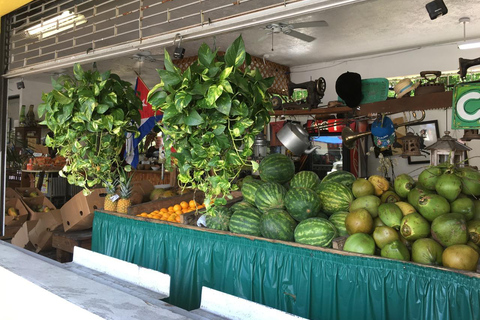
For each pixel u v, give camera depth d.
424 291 1.86
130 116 2.66
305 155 5.95
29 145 7.85
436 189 2.14
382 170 4.97
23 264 2.13
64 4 3.51
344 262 2.11
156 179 7.41
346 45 5.66
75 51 4.00
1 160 4.12
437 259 1.95
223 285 2.61
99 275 2.32
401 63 5.91
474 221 2.02
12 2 3.72
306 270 2.25
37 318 1.76
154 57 6.10
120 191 3.61
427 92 3.47
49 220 4.73
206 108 1.67
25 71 3.70
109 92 2.46
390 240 2.10
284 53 6.10
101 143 2.53
